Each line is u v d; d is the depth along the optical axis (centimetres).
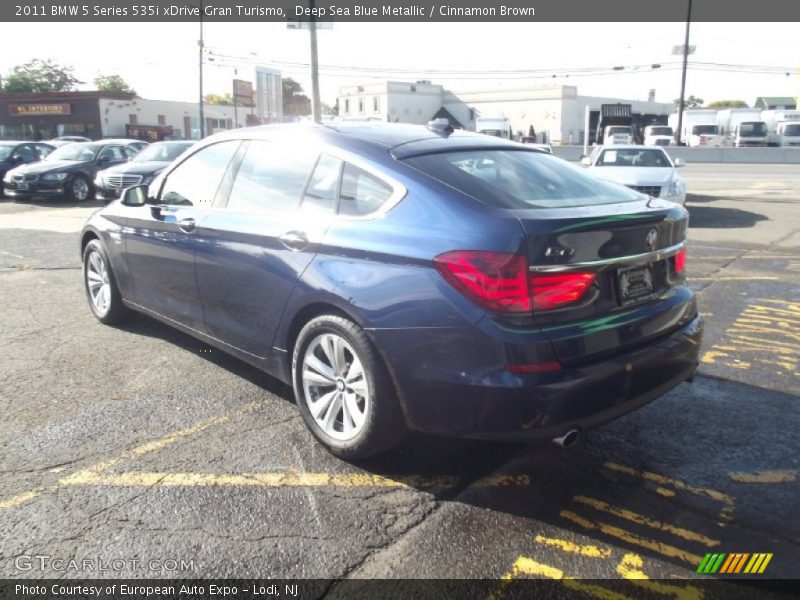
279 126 407
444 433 299
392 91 6178
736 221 1271
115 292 544
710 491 320
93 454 344
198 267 422
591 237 291
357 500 308
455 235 290
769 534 287
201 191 438
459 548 275
